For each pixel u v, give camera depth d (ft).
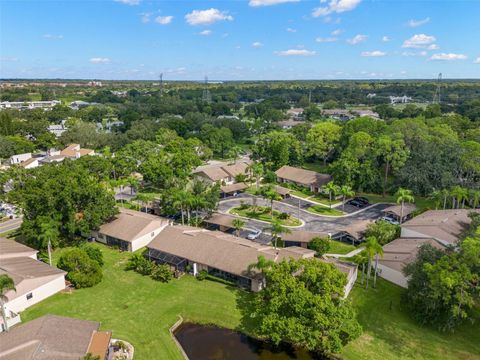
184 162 361.51
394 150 331.77
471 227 208.44
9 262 181.37
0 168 397.19
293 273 159.33
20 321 152.46
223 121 622.13
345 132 414.00
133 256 201.26
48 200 207.51
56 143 501.97
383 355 138.31
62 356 117.29
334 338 132.26
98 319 156.56
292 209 297.94
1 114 523.29
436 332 150.82
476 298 150.61
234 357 139.85
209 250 194.80
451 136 370.94
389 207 281.33
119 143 511.81
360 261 179.83
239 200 319.68
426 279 151.74
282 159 404.98
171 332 150.82
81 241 226.58
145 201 288.92
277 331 136.98
